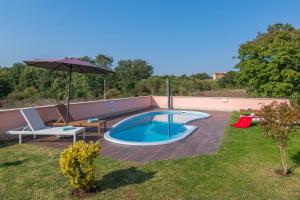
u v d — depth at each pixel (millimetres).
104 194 4117
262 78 15922
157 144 7410
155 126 13602
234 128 10375
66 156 4012
